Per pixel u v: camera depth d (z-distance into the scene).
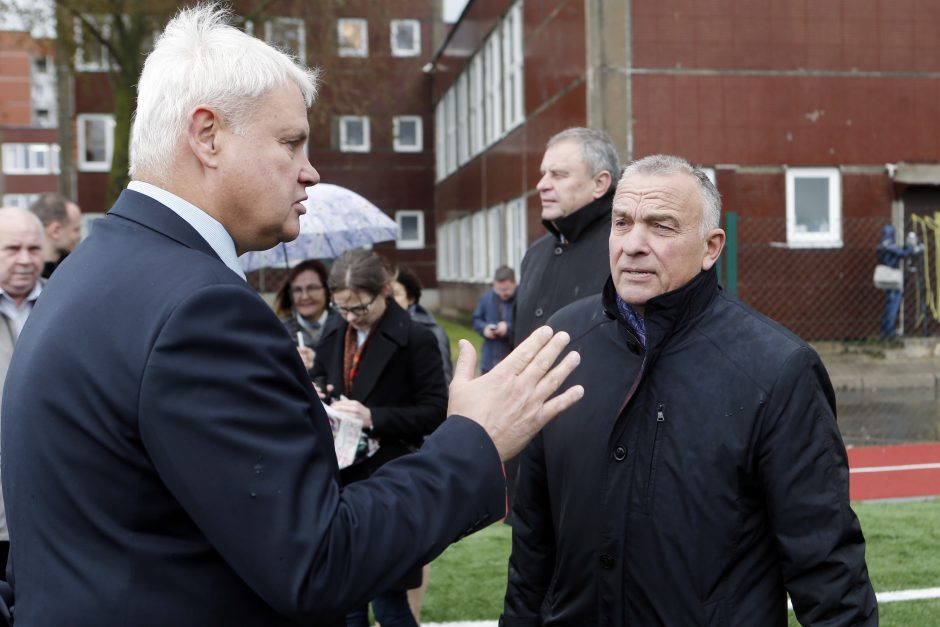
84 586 1.42
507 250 19.25
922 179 13.30
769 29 13.20
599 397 2.37
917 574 4.98
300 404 1.48
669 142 13.05
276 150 1.58
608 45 12.92
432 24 29.89
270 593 1.37
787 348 2.23
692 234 2.29
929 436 9.20
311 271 5.41
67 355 1.45
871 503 6.66
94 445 1.43
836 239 13.38
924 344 13.22
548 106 15.38
